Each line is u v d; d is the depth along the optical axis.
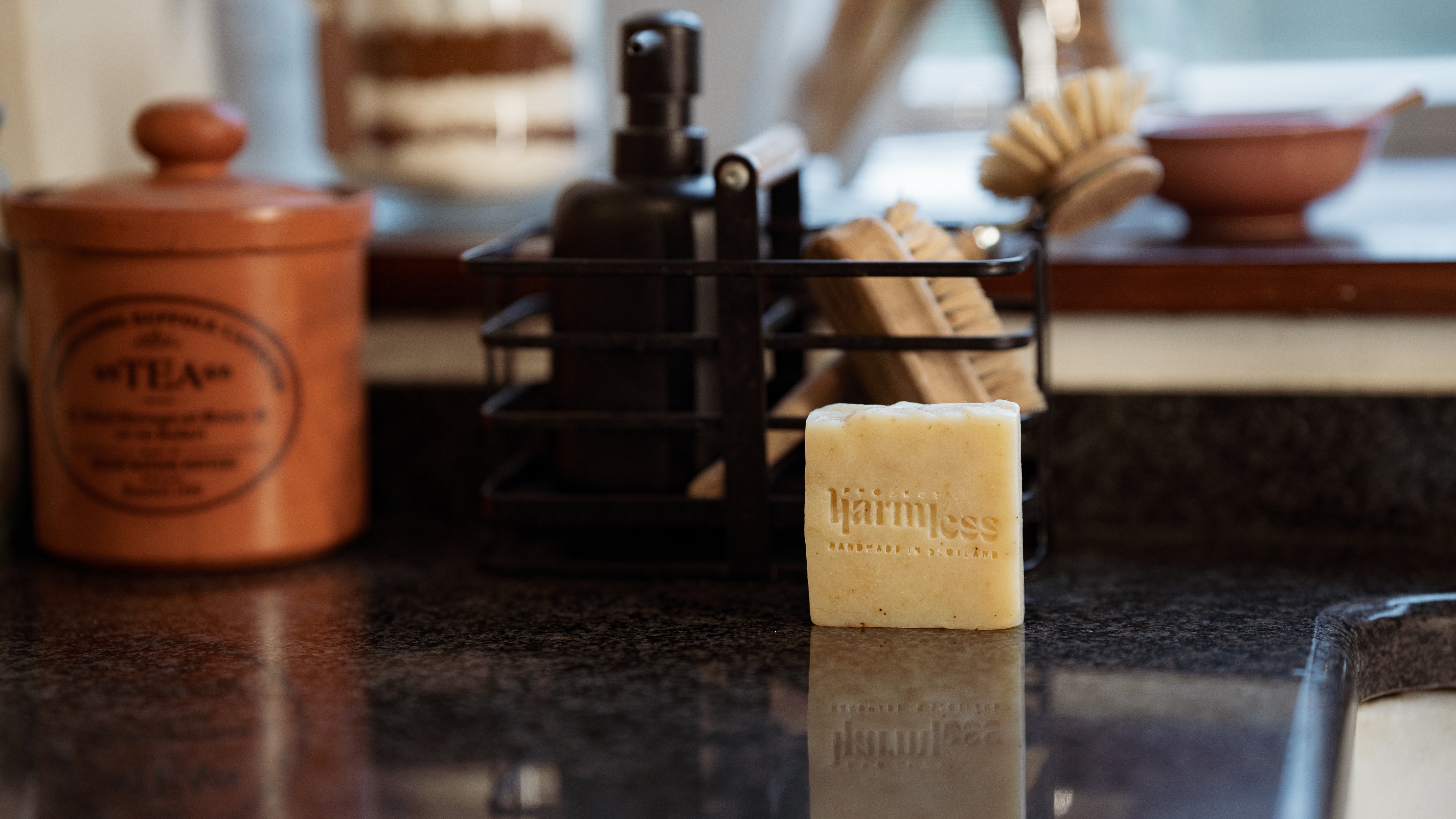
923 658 0.86
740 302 0.92
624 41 0.95
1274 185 1.06
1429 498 1.02
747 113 1.24
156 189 0.95
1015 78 1.12
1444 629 0.92
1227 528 1.03
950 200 1.15
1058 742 0.80
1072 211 0.96
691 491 0.96
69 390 0.95
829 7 1.19
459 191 1.13
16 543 1.02
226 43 1.19
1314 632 0.89
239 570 0.97
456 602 0.93
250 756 0.79
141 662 0.87
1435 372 1.02
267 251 0.95
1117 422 1.04
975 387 0.92
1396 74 1.30
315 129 1.28
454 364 1.09
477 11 1.10
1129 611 0.91
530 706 0.83
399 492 1.09
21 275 0.99
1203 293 1.02
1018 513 0.87
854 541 0.88
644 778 0.78
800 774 0.78
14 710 0.83
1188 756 0.79
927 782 0.77
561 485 0.98
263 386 0.95
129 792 0.77
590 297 0.95
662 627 0.90
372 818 0.76
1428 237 1.07
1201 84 1.31
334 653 0.88
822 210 1.12
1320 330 1.02
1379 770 0.92
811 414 0.88
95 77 1.07
